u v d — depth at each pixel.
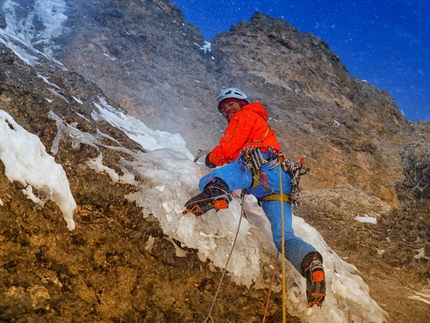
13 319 2.74
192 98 10.55
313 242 4.15
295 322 3.46
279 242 3.60
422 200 5.00
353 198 6.45
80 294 2.98
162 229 3.46
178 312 3.19
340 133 12.08
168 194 3.61
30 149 3.21
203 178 3.73
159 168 3.96
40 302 2.84
